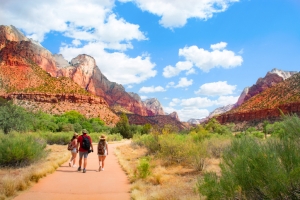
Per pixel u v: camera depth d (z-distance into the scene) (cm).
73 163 1355
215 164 1359
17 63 15888
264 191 462
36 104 13262
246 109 15012
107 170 1268
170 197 712
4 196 671
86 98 16088
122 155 2086
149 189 857
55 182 915
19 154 1195
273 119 11850
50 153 1883
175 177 1085
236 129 13038
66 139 3281
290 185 438
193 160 1295
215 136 2136
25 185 792
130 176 1058
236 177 510
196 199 652
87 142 1188
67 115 10550
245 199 500
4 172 1052
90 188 845
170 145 1497
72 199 699
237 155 594
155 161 1529
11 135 1664
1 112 3112
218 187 526
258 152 499
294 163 471
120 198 733
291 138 575
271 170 453
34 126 4291
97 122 10638
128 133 8050
